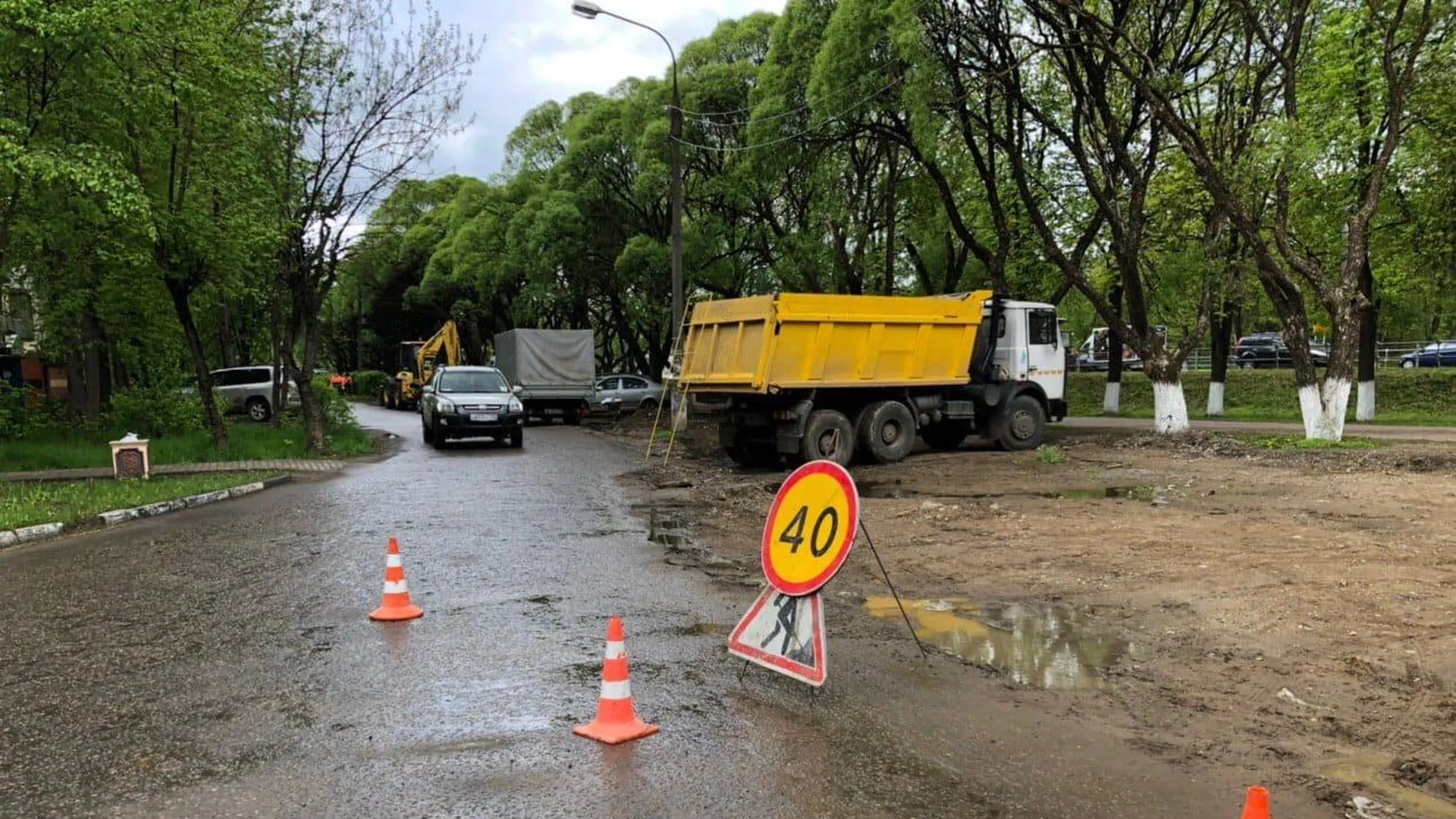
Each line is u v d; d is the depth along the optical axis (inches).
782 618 204.4
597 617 259.6
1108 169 751.1
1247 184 646.5
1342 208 824.9
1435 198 795.4
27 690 201.8
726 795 148.3
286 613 266.4
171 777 156.7
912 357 633.0
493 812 142.6
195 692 199.0
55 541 399.5
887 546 351.3
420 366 1770.4
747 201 1076.5
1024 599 272.1
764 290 1208.2
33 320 972.6
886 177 1017.5
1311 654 212.8
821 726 178.1
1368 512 383.2
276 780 154.9
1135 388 1378.0
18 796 149.6
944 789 150.6
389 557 261.0
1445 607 243.9
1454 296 1050.7
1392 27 594.2
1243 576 282.5
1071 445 727.1
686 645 232.7
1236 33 724.7
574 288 1451.8
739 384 599.2
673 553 350.6
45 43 525.3
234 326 1402.6
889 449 629.3
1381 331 1919.3
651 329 1371.8
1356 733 171.9
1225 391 1264.8
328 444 842.8
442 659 220.8
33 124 563.5
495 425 848.9
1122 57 653.3
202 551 366.6
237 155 697.6
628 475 613.0
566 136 1348.4
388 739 172.6
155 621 258.8
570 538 382.0
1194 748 166.4
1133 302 737.0
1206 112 835.4
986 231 1022.4
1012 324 706.2
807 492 203.6
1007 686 200.2
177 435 882.1
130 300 832.3
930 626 246.8
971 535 365.1
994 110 856.3
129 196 548.1
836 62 781.3
